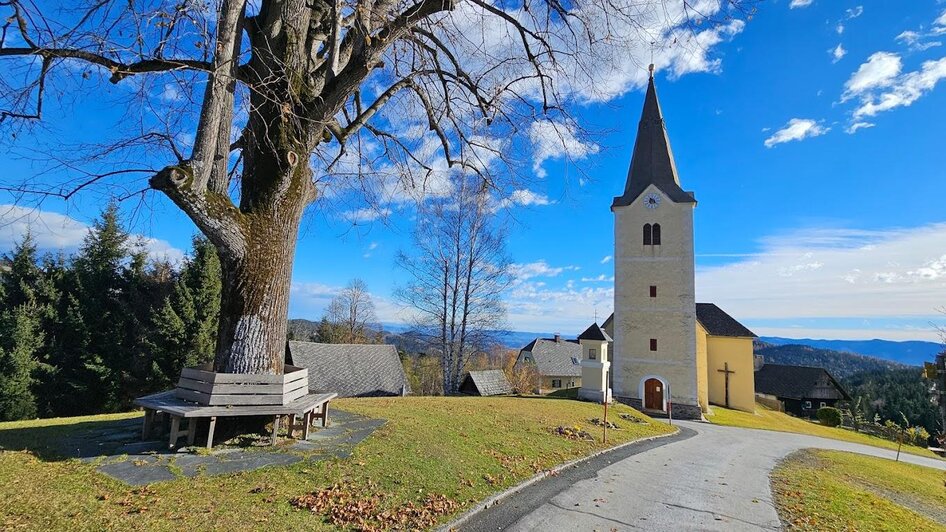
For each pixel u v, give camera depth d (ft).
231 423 21.93
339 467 19.99
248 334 21.48
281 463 19.56
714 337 112.47
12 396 76.18
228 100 20.33
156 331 88.02
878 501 28.35
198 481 16.99
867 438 92.07
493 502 20.65
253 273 21.43
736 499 25.61
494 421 38.65
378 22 23.79
